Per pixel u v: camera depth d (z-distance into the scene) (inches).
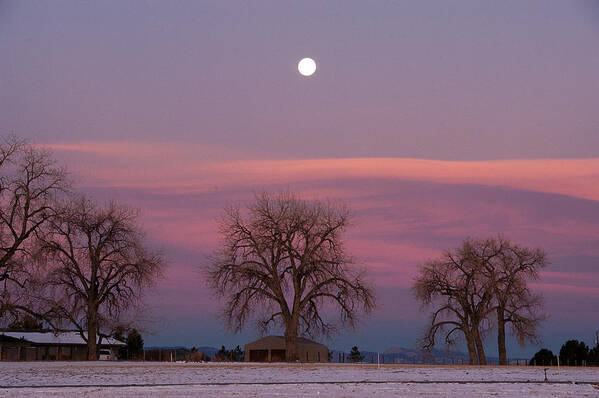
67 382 1598.2
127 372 1952.5
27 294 2822.3
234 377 1788.9
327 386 1478.8
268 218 3085.6
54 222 2915.8
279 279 3051.2
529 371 2155.5
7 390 1368.1
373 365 2554.1
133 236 3095.5
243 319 2989.7
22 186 2856.8
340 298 3058.6
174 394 1286.9
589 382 1619.1
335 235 3093.0
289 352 3021.7
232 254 3048.7
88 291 3021.7
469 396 1274.6
